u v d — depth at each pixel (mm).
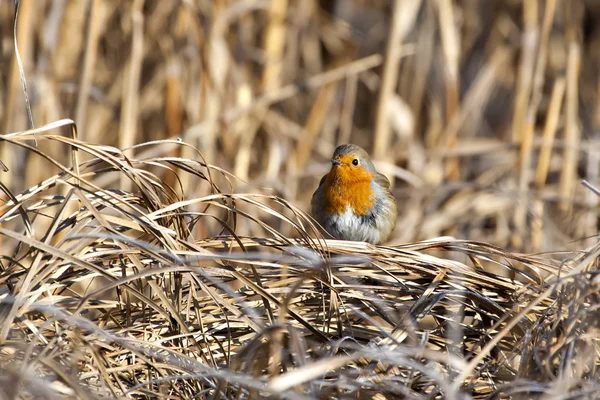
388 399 5496
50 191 11484
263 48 13914
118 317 6324
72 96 12727
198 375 5059
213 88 12008
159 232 5965
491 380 5871
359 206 9047
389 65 12031
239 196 6312
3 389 4637
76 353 5148
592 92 15789
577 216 11961
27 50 11672
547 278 7020
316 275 6191
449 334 6324
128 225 5930
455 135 13102
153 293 6520
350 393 5453
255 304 6449
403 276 6766
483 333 6367
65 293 8000
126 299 6238
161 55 13273
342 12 16359
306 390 5277
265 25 14250
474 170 14062
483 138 15367
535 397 5258
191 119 12414
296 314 5871
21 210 6039
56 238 9164
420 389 5828
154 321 6277
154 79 13289
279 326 5109
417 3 12047
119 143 11531
